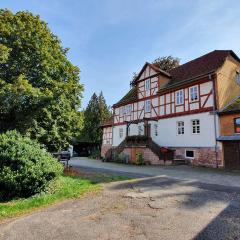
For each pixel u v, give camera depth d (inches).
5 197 359.3
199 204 311.7
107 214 279.9
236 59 957.2
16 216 281.9
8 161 374.0
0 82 562.6
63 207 311.4
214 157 812.0
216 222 246.4
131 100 1283.2
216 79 840.3
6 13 671.1
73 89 753.0
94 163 1122.0
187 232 223.5
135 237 214.8
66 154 901.8
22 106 625.0
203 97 877.2
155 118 1101.1
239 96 895.1
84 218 267.6
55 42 764.6
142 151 1034.1
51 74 697.0
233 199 334.0
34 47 657.6
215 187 421.4
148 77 1170.6
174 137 986.7
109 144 1531.7
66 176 554.3
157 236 216.1
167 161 939.3
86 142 2043.6
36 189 375.6
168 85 1071.0
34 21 697.0
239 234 216.5
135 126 1253.7
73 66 756.0
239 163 740.0
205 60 1019.3
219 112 809.5
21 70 631.8
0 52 555.5
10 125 620.7
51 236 221.5
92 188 413.1
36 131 647.8
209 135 837.2
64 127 716.7
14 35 644.7
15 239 216.8
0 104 583.8
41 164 386.3
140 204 317.4
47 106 637.9
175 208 297.0
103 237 216.7
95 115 2119.8
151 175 597.6
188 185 443.5
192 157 896.3
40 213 288.8
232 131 770.2
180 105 975.6
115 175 591.8
